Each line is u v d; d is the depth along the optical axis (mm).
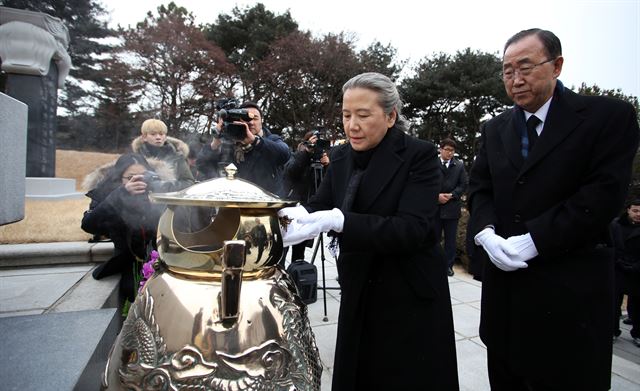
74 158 11219
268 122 21141
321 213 1042
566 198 1334
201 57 18453
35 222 3898
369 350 1317
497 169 1513
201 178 2330
